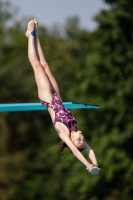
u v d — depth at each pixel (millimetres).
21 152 65188
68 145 20453
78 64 79188
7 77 70375
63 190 59531
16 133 68000
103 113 54156
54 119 21312
